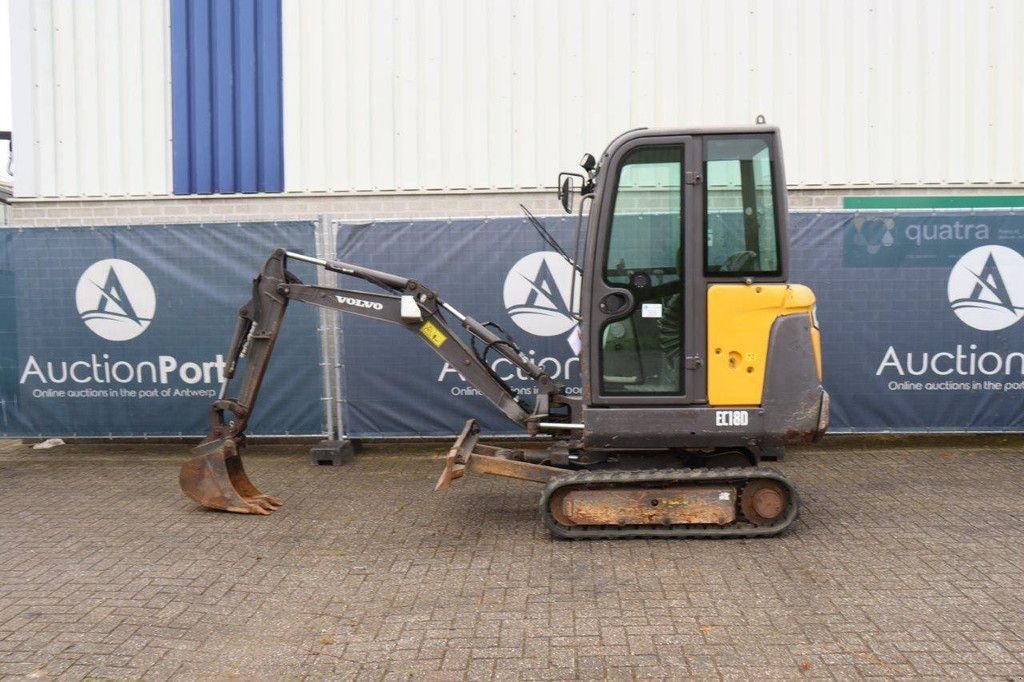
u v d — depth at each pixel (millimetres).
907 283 7715
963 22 8734
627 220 5395
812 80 8781
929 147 8805
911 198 8844
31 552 5348
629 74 8820
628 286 5391
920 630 4012
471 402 7930
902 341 7754
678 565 4953
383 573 4938
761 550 5180
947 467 7281
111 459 8125
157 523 5973
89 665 3826
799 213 7711
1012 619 4113
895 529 5543
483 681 3631
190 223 7988
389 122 8961
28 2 9016
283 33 8977
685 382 5348
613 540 5445
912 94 8781
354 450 8305
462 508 6305
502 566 5012
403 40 8914
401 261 7898
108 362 8086
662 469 5723
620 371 5430
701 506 5363
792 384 5309
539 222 7816
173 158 9102
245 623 4277
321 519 6051
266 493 6797
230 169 9078
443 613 4348
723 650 3855
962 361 7738
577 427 5781
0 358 8117
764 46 8773
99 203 9148
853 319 7750
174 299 8008
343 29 8945
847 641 3914
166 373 8070
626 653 3850
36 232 8031
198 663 3850
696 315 5324
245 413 6316
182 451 8422
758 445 5379
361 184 9016
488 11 8859
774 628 4070
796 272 7738
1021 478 6867
